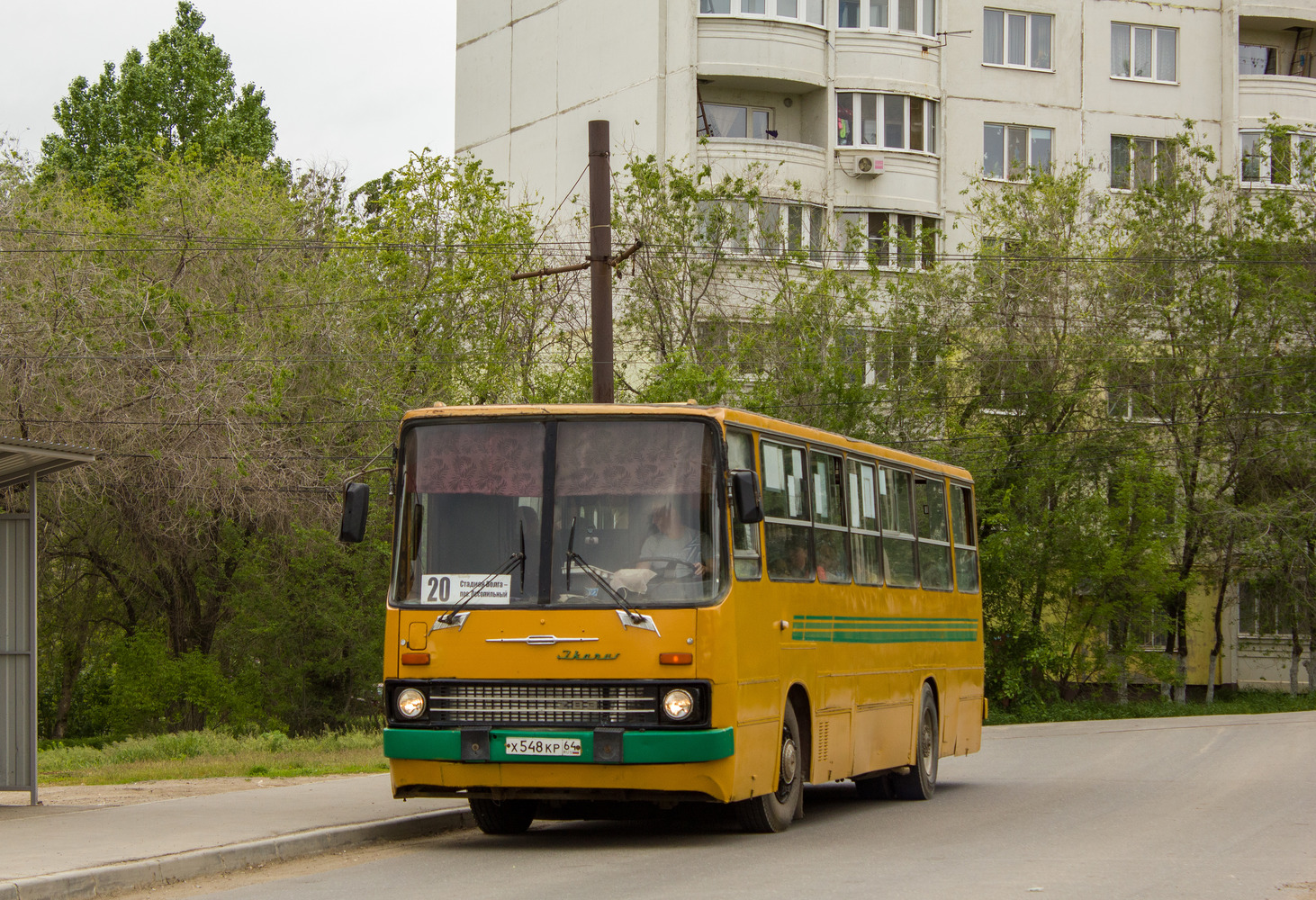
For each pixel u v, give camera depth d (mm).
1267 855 11367
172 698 33500
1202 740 27203
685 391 32188
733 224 38969
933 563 17734
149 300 31172
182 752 24625
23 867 9836
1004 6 49031
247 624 33969
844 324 38812
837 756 14227
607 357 22688
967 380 40625
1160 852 11555
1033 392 40594
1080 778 19594
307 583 34125
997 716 39406
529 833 13438
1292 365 42281
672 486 11812
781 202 41125
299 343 31906
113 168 43062
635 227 38219
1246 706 42438
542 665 11500
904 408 39156
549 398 33750
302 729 35594
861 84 46438
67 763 22969
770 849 11938
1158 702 43562
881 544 15820
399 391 33000
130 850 10742
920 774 16734
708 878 10180
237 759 23078
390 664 11867
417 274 34500
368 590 34344
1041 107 49250
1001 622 40625
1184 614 44406
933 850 11750
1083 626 41000
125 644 33969
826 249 41438
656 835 13094
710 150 44656
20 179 33812
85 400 30000
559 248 38312
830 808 15836
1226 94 50688
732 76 44906
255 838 11492
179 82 56594
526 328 35281
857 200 46156
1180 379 42625
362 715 36000
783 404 35938
